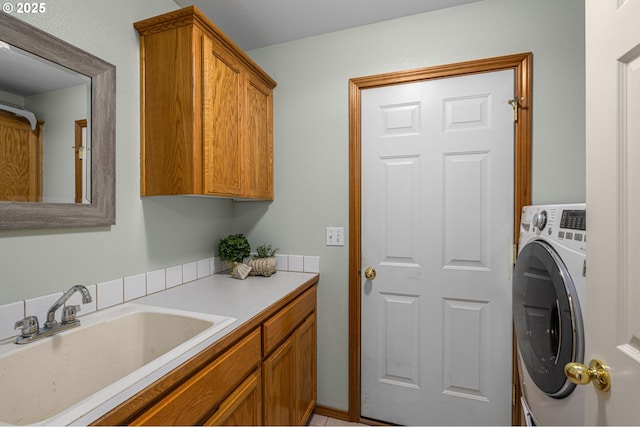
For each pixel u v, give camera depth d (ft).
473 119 5.26
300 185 6.36
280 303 4.43
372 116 5.86
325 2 5.25
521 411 4.99
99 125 3.85
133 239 4.39
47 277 3.36
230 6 5.34
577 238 3.03
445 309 5.45
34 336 2.96
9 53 3.05
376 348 5.84
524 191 4.93
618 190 1.94
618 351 1.92
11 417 2.65
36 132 3.27
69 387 3.14
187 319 3.71
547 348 3.37
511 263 5.06
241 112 5.19
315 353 6.06
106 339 3.56
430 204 5.52
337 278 6.11
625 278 1.89
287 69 6.45
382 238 5.81
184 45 4.18
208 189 4.30
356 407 5.90
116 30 4.13
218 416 3.08
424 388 5.55
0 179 2.98
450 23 5.40
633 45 1.81
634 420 1.77
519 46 5.02
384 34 5.80
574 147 4.76
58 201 3.43
